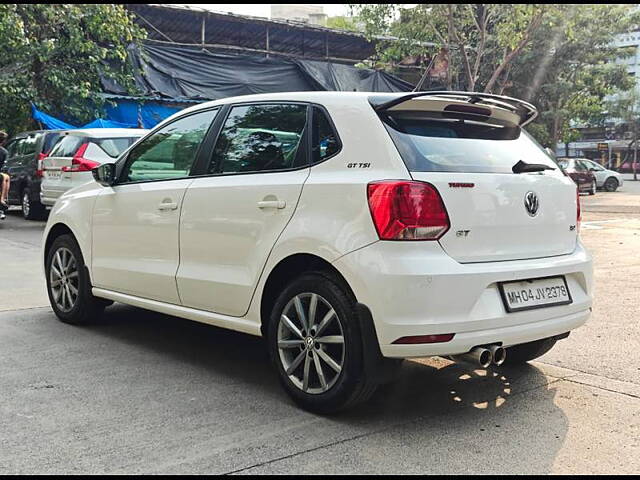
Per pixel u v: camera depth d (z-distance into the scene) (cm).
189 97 2020
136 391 414
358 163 365
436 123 388
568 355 503
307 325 380
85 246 551
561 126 3086
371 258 343
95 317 573
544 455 329
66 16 1805
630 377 452
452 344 340
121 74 1894
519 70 2734
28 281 768
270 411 383
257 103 438
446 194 349
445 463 319
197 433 350
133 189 504
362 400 368
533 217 386
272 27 2455
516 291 368
